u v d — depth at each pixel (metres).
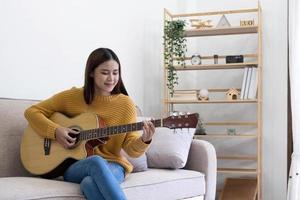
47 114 2.41
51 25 2.99
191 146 2.93
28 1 2.83
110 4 3.47
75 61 3.17
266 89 3.88
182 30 3.73
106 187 1.90
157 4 3.97
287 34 3.83
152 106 3.91
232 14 4.05
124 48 3.61
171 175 2.54
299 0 3.57
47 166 2.24
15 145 2.43
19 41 2.78
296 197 3.53
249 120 3.96
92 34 3.30
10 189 1.80
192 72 4.16
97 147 2.27
